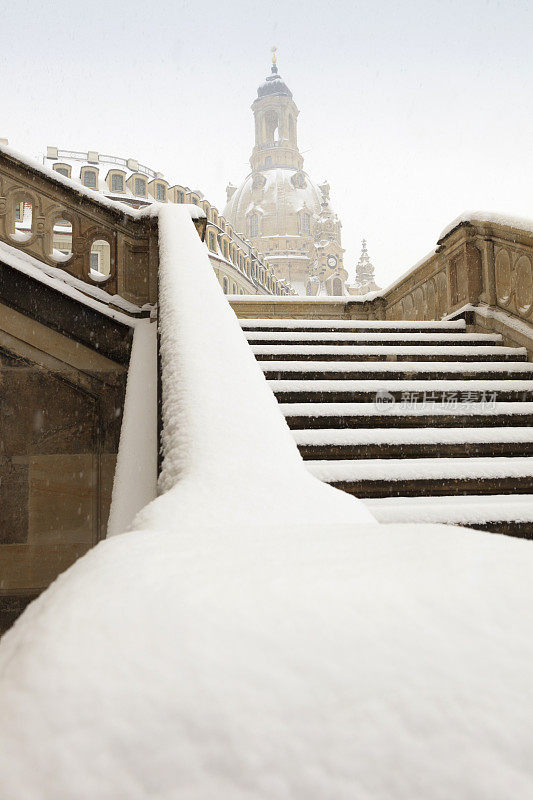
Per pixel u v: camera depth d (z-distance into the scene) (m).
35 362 4.85
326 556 0.61
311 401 4.25
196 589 0.50
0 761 0.34
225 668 0.40
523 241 5.46
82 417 4.86
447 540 0.68
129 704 0.37
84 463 4.79
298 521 1.17
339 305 9.37
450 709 0.36
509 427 4.00
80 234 5.34
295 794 0.32
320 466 3.15
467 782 0.32
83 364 4.89
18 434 4.75
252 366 2.18
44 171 5.32
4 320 4.83
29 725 0.36
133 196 54.16
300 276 108.69
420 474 3.19
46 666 0.40
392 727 0.35
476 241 6.34
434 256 7.16
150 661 0.40
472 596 0.48
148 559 0.60
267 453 1.57
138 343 4.62
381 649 0.41
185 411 1.78
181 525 1.08
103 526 4.72
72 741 0.35
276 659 0.41
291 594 0.49
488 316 5.99
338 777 0.33
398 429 3.67
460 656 0.41
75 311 4.95
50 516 4.68
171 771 0.33
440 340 5.69
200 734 0.35
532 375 4.96
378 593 0.49
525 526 2.75
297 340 5.48
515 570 0.54
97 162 57.16
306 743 0.35
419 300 7.97
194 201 57.59
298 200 114.88
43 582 4.60
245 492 1.31
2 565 4.57
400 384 4.38
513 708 0.36
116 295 5.24
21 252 5.22
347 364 4.70
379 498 3.11
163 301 2.92
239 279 60.06
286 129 125.06
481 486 3.23
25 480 4.70
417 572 0.54
